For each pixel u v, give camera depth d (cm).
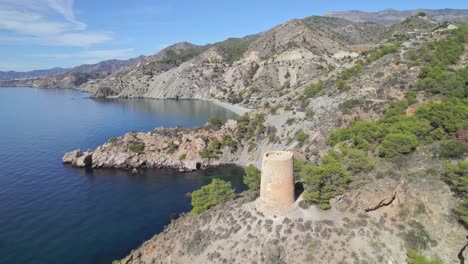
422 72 8706
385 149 5469
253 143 11519
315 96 11950
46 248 5809
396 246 4191
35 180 9131
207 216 5491
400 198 4616
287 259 4228
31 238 6109
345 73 12169
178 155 11088
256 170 7112
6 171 9694
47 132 15250
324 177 4900
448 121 5647
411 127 5828
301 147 9112
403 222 4431
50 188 8600
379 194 4616
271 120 12119
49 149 12244
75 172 9981
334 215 4650
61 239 6106
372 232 4350
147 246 5534
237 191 8625
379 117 7981
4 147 12262
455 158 4859
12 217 6875
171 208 7512
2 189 8356
